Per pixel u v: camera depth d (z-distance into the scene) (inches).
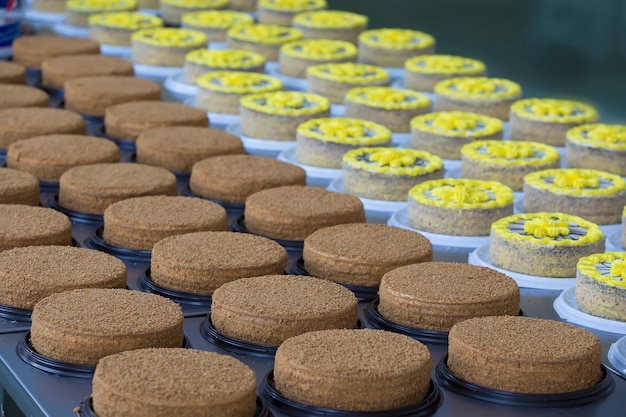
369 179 136.5
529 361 87.1
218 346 96.0
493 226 118.7
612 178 136.3
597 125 155.9
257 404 84.4
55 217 120.4
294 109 160.2
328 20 216.4
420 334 98.7
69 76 179.8
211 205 125.0
